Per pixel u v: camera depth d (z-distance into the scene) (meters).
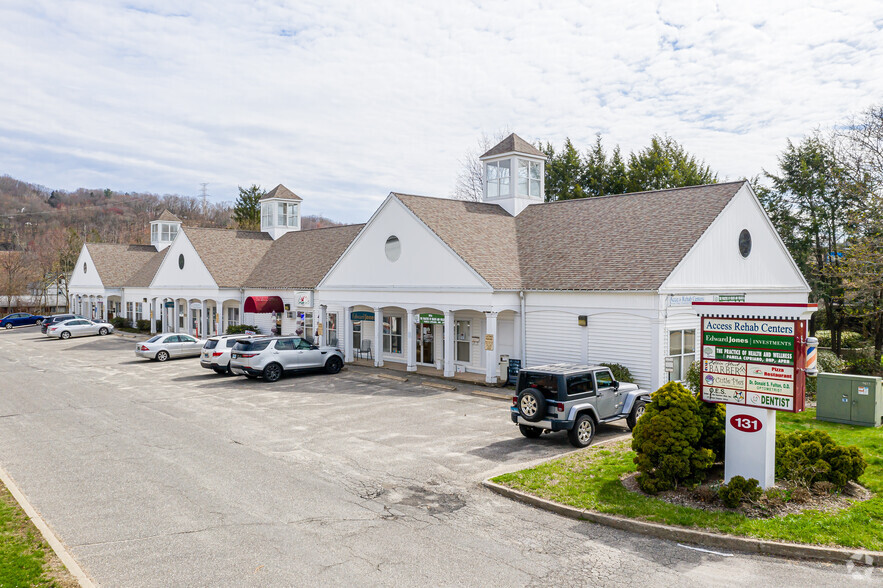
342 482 12.21
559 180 52.28
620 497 10.86
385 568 8.34
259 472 12.84
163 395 22.56
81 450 14.62
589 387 15.27
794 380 10.18
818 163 39.75
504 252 26.58
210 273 41.25
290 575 8.11
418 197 28.31
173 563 8.48
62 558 8.34
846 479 10.92
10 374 28.73
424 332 29.48
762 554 8.83
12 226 126.50
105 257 60.44
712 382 11.17
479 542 9.26
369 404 20.53
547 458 13.83
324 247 40.06
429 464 13.46
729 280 23.50
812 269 38.00
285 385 24.69
